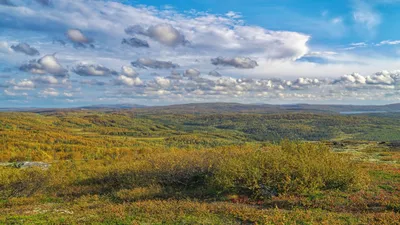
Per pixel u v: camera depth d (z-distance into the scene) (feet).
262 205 46.52
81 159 125.59
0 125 392.47
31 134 274.98
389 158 96.73
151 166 68.33
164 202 47.75
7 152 134.31
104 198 56.44
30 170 67.77
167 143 389.60
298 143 68.54
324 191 50.78
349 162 60.39
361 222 35.19
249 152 64.95
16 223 38.24
